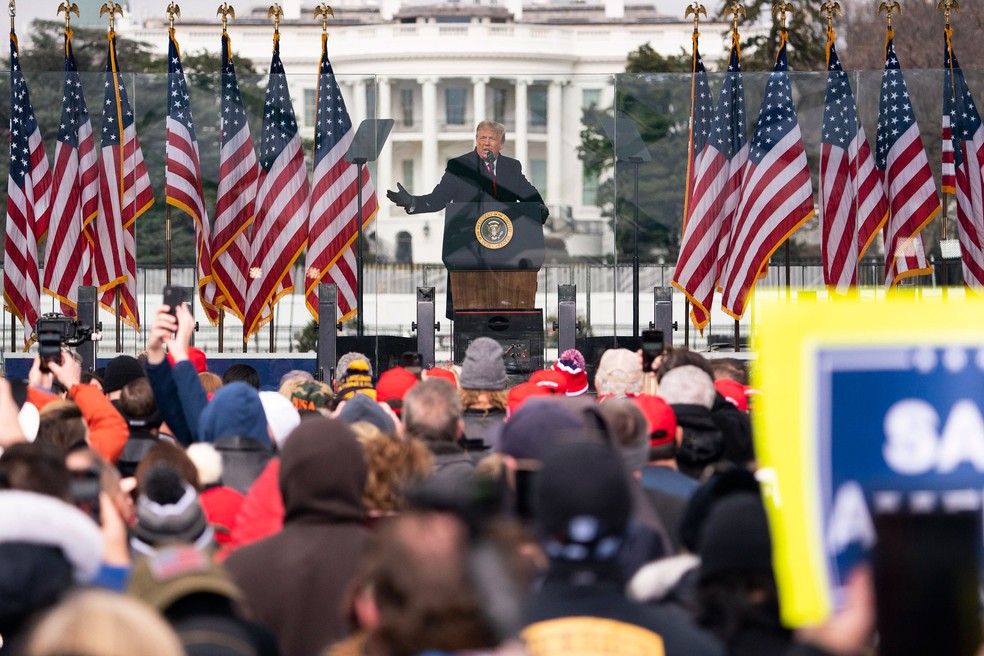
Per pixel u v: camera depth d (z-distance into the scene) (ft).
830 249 75.36
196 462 27.50
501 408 38.60
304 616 21.30
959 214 74.64
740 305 75.87
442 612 13.37
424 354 73.51
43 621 11.72
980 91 74.79
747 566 17.38
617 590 15.70
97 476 21.91
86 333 49.26
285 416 33.76
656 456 28.96
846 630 12.51
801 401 12.69
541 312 76.07
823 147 75.46
